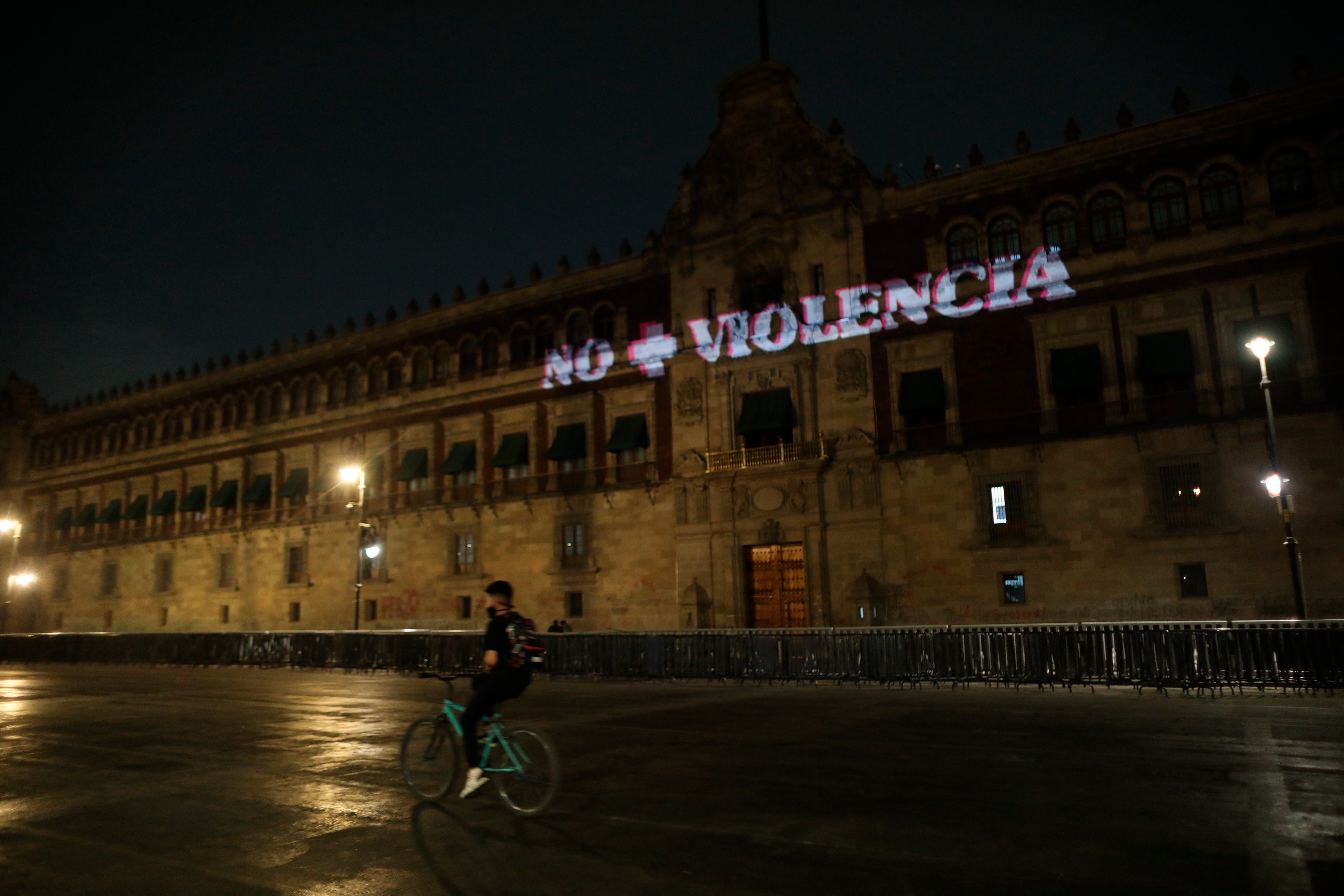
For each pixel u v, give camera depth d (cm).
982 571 3362
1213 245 3166
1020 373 3422
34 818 925
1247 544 2953
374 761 1234
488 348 4900
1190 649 1875
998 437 3416
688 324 4147
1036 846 746
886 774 1059
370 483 5147
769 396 3909
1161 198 3309
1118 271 3297
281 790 1045
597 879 682
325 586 5200
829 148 3922
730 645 2403
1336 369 2923
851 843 768
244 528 5584
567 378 4512
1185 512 3081
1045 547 3266
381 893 659
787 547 3778
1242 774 1007
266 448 5706
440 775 1052
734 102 4175
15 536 5331
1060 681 1998
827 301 3834
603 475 4319
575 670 2612
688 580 3928
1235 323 3105
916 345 3628
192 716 1802
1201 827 792
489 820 870
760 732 1430
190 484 6128
